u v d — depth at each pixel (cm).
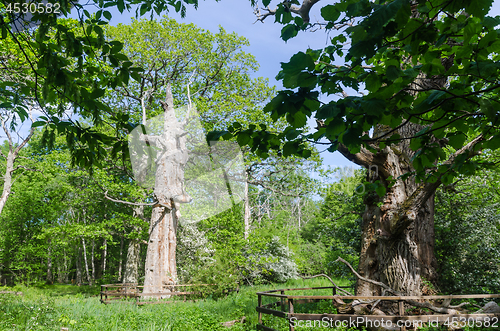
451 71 236
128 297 1372
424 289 695
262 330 664
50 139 307
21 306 975
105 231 1998
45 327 696
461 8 198
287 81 194
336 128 228
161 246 1552
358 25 184
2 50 732
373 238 773
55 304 1074
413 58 260
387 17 175
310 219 3139
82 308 1023
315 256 2633
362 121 233
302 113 223
